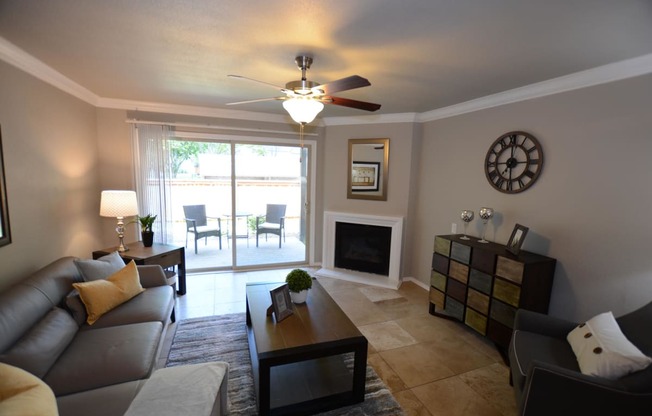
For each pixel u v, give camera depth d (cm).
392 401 202
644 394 138
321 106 217
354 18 160
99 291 217
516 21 158
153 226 386
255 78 267
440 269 319
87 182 333
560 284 247
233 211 444
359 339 194
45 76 252
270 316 218
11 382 111
